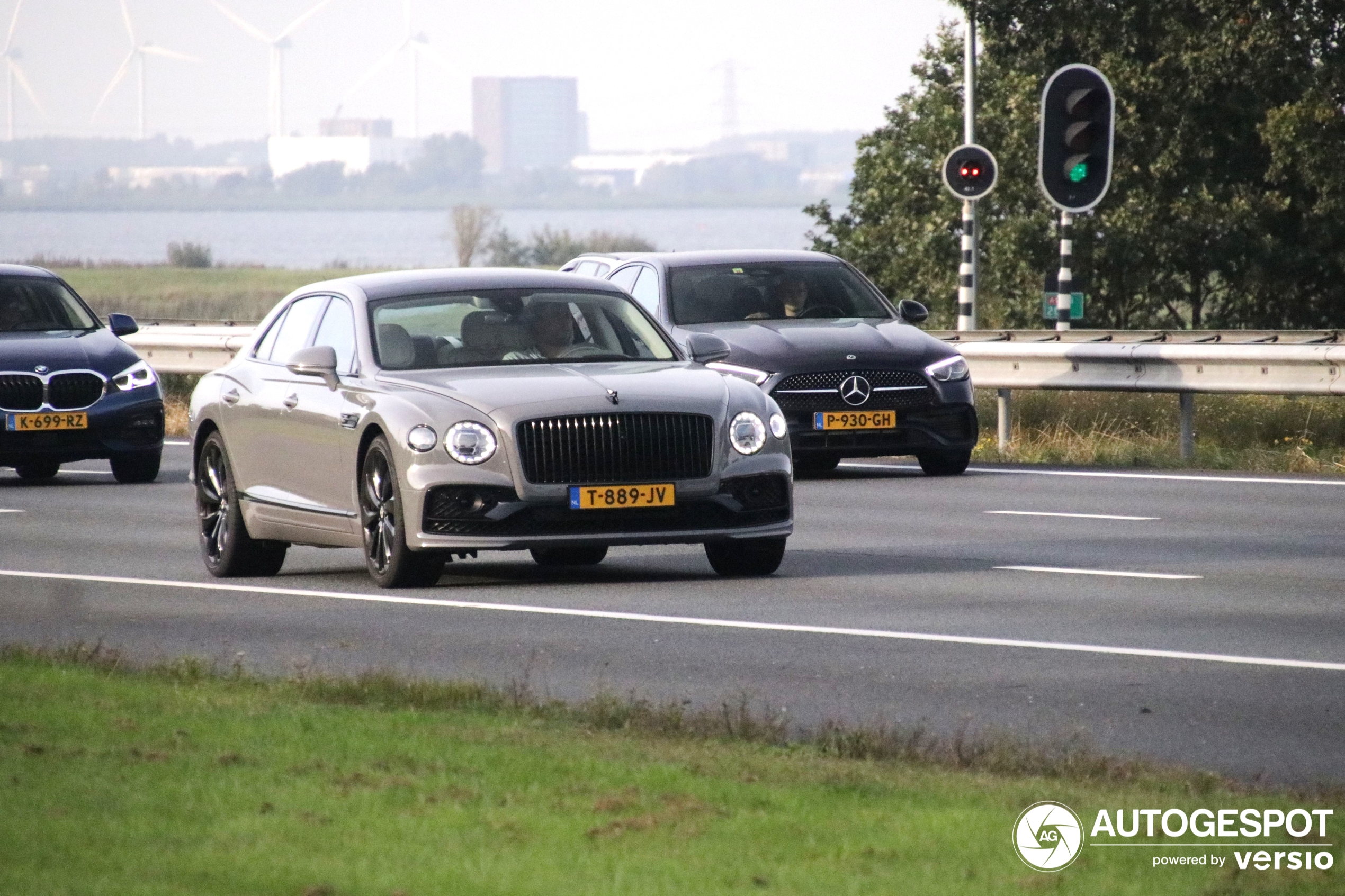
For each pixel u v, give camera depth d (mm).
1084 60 114562
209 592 42125
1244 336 74250
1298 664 31984
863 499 56906
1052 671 31562
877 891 17828
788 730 27016
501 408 39781
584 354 43031
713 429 40344
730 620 36688
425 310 43469
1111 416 74938
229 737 24484
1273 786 23469
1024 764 23734
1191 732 27297
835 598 39125
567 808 20656
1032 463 67000
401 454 39969
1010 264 116188
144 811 20469
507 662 33000
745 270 65312
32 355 65062
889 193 126688
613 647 34156
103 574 45375
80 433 65000
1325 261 113750
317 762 22891
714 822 20078
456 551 39562
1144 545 46719
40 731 24859
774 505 40969
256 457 44625
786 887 17906
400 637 35625
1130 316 120312
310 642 35281
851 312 64625
